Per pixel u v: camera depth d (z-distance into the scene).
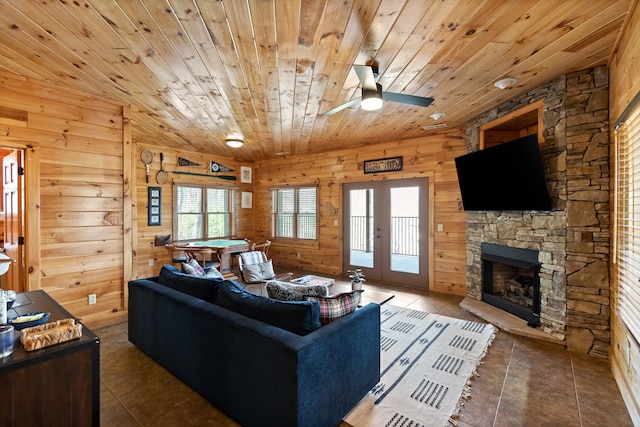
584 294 2.86
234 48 2.29
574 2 1.79
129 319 3.01
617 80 2.42
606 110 2.71
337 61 2.48
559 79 2.93
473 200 4.05
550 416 2.03
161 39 2.19
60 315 1.99
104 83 3.02
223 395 2.01
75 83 3.06
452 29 2.04
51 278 3.22
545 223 3.17
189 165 6.30
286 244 7.11
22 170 3.12
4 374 1.34
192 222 6.39
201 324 2.16
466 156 3.95
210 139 5.32
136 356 2.81
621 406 2.12
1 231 4.89
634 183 2.08
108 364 2.67
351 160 6.04
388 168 5.51
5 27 2.05
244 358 1.86
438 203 4.99
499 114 3.71
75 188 3.38
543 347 2.99
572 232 2.90
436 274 5.04
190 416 2.02
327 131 4.77
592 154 2.79
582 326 2.87
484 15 1.89
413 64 2.55
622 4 1.84
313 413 1.70
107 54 2.42
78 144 3.38
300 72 2.69
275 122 4.28
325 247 6.49
